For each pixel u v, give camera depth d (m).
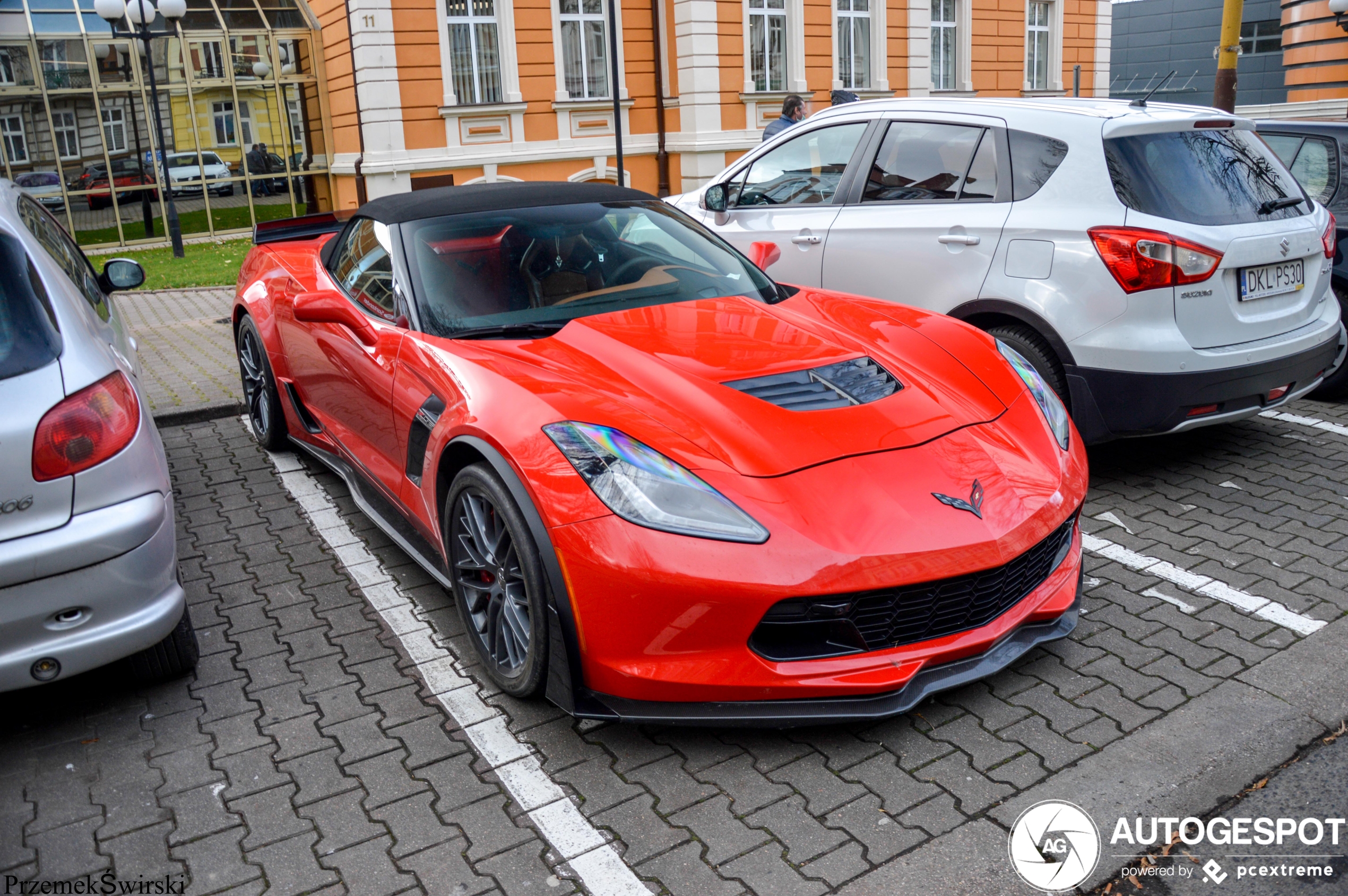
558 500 2.52
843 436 2.69
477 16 15.89
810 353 3.11
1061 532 2.84
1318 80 15.88
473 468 2.81
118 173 17.06
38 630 2.53
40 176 16.56
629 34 17.11
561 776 2.52
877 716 2.45
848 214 5.04
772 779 2.48
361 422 3.77
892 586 2.42
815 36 18.42
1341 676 2.82
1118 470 4.61
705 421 2.69
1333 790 2.40
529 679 2.72
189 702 2.95
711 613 2.40
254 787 2.53
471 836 2.31
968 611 2.58
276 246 5.32
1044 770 2.47
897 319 3.50
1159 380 3.96
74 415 2.55
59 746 2.75
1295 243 4.27
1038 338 4.29
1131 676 2.88
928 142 4.79
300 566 3.87
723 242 4.08
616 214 3.94
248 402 5.30
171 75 17.08
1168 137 4.27
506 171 16.45
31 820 2.45
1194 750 2.52
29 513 2.48
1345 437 4.96
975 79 21.47
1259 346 4.12
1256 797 2.38
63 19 16.36
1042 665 2.96
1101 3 23.75
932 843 2.22
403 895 2.13
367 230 3.99
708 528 2.42
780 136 5.57
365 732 2.75
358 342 3.67
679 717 2.49
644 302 3.53
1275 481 4.38
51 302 2.75
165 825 2.40
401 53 15.38
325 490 4.66
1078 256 4.07
